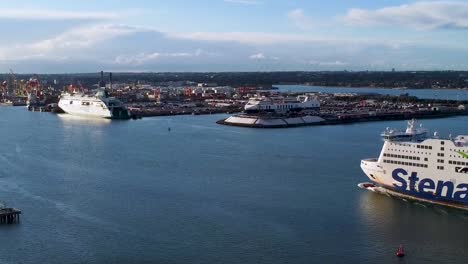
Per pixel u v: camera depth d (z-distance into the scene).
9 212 115.75
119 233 108.44
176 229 110.62
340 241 104.25
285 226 112.38
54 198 133.25
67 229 110.88
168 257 96.69
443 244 102.56
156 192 139.00
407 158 127.62
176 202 129.75
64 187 144.00
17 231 109.88
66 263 94.62
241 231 109.44
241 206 126.38
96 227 111.94
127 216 118.94
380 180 134.12
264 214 120.38
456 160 119.69
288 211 122.50
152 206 126.50
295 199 132.25
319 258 96.44
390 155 130.62
